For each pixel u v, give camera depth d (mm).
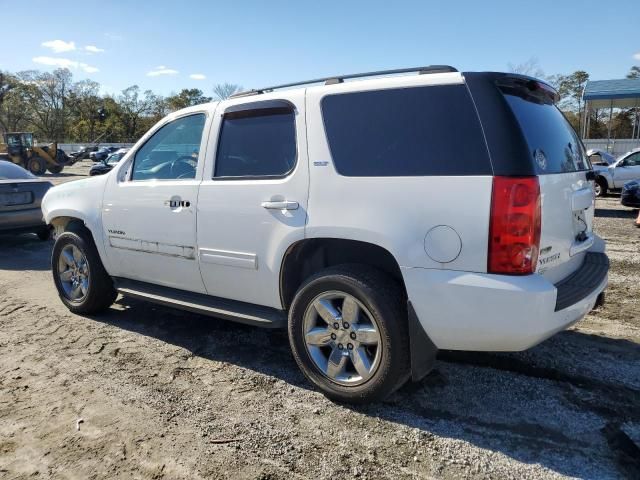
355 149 3105
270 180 3418
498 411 3129
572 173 3240
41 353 4129
